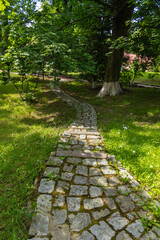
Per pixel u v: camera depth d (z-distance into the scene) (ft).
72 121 20.06
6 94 31.60
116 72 34.17
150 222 6.27
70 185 8.18
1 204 6.97
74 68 20.38
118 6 29.25
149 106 26.61
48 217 6.25
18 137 13.99
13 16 26.89
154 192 8.13
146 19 22.03
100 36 40.09
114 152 12.23
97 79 47.09
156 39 22.72
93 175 9.12
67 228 5.85
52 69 20.58
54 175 8.80
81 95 38.55
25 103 26.86
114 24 31.24
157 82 62.44
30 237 5.47
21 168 9.57
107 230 5.85
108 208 6.86
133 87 47.16
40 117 21.47
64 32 26.11
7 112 21.48
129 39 24.45
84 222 6.13
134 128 17.75
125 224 6.14
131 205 7.10
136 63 37.58
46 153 11.76
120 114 23.57
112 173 9.40
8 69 25.81
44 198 7.20
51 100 31.27
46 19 27.66
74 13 32.55
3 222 6.18
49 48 19.29
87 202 7.12
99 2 29.68
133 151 11.80
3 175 8.96
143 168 10.05
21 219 6.30
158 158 11.20
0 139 13.52
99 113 24.11
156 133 16.02
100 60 41.47
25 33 22.38
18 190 7.73
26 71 23.41
